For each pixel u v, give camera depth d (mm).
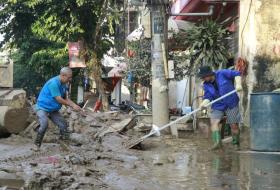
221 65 14477
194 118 14781
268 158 9328
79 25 23891
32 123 12953
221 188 6383
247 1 13883
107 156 9039
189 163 8664
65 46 27953
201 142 12070
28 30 28984
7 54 32906
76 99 29109
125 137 11641
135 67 19719
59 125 10695
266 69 13414
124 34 28016
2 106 12695
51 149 9898
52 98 10414
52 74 30594
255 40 13445
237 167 8195
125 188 6328
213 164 8555
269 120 10289
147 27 14461
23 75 42906
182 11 18094
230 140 11938
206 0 15062
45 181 6383
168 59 14430
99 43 24438
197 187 6441
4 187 6320
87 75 27109
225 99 10727
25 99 13047
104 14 23359
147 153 10109
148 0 13844
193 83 21719
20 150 9977
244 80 13680
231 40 15953
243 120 13492
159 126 13406
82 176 6859
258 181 6883
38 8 25609
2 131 12617
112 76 28312
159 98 13531
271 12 13461
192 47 14781
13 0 26031
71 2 23719
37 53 29828
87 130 12531
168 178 7094
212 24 14766
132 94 26234
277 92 10352
